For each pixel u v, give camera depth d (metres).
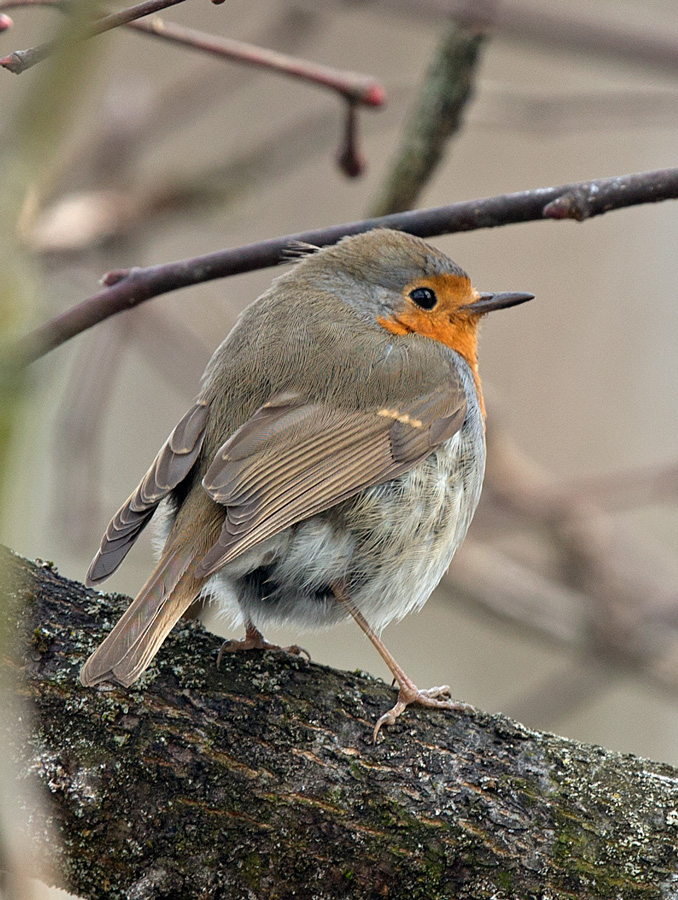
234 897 6.06
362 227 7.71
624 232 17.94
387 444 7.80
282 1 14.20
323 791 6.20
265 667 6.68
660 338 17.39
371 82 9.02
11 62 5.30
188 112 14.04
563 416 17.11
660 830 6.24
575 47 12.31
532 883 6.12
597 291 17.72
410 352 8.28
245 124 17.31
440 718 6.64
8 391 3.35
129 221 12.98
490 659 15.89
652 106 12.30
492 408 13.08
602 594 13.52
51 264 12.34
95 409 12.12
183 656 6.63
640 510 17.05
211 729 6.27
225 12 16.98
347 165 9.45
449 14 9.02
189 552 6.88
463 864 6.14
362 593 7.77
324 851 6.11
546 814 6.27
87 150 13.39
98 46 3.44
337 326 8.19
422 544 7.93
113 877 6.04
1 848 4.90
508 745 6.56
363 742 6.43
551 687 13.24
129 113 13.72
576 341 17.52
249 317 8.30
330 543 7.56
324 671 6.79
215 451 7.46
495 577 13.51
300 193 17.45
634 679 13.18
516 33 12.37
